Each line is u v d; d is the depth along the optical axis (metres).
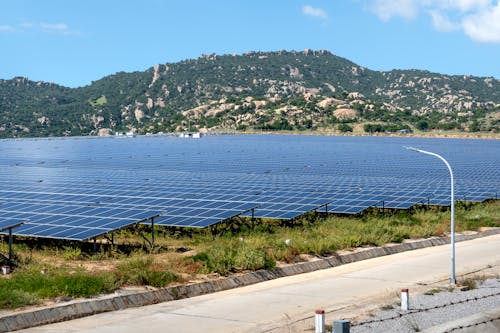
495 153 150.25
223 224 50.72
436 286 31.81
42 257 38.38
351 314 26.08
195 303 29.02
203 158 126.69
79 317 26.47
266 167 103.25
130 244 43.41
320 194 60.19
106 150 162.50
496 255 41.81
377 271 36.56
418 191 65.31
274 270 35.72
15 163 115.19
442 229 51.28
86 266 35.31
